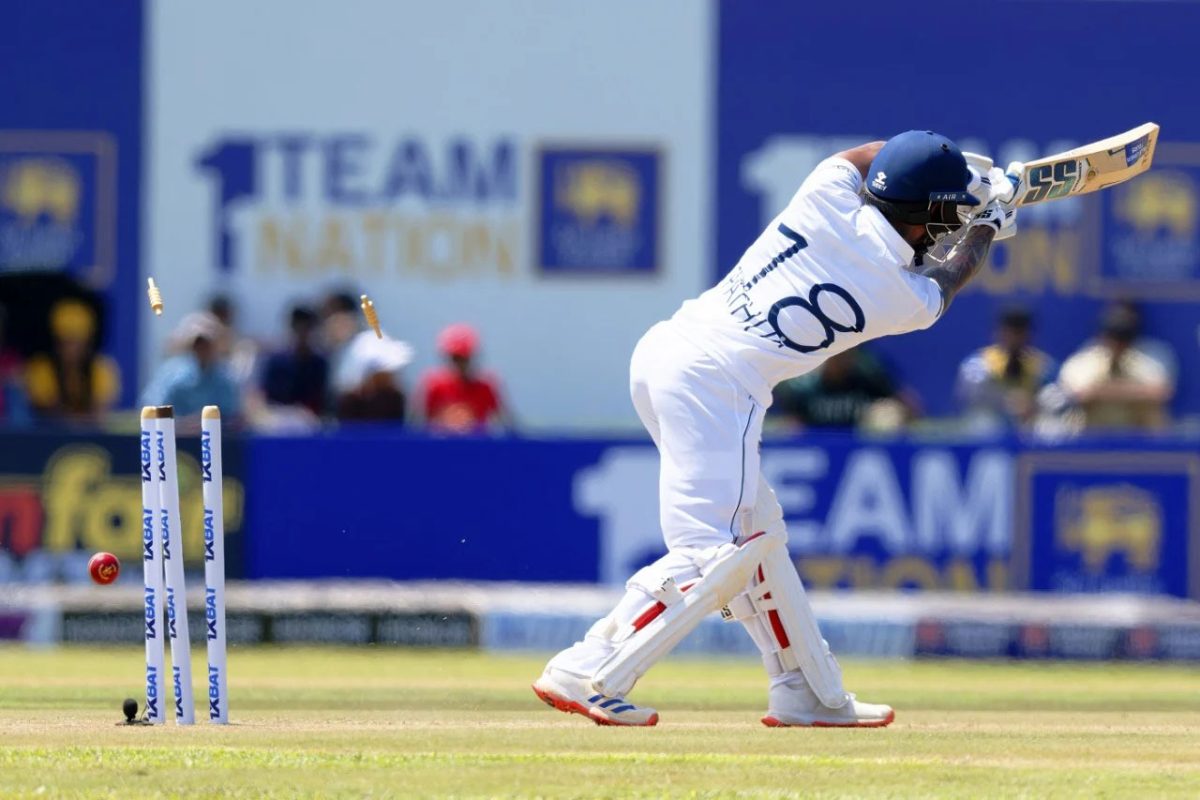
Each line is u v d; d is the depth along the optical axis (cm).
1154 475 4028
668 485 1970
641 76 5203
